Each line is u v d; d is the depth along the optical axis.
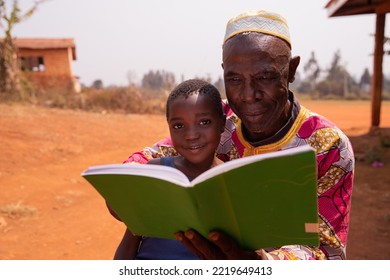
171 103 2.02
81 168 8.51
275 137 1.97
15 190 6.74
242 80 1.81
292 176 1.38
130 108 19.20
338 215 1.92
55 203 6.36
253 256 1.68
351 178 1.94
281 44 1.81
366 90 76.62
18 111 13.38
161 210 1.60
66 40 24.89
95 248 4.89
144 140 11.98
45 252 4.73
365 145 11.25
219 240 1.54
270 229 1.53
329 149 1.88
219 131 2.06
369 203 6.29
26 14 16.59
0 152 8.81
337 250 1.92
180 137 2.01
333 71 71.38
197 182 1.38
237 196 1.42
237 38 1.81
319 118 1.97
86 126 12.94
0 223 5.39
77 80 28.19
